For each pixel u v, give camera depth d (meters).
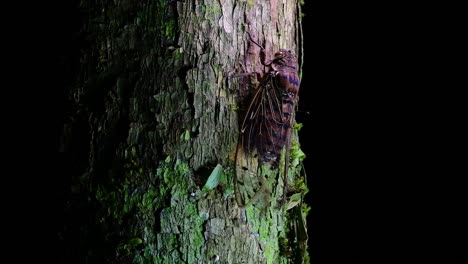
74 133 0.47
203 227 0.46
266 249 0.49
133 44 0.47
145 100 0.46
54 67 0.47
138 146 0.46
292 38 0.52
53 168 0.47
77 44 0.47
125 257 0.46
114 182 0.46
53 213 0.47
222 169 0.47
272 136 0.49
